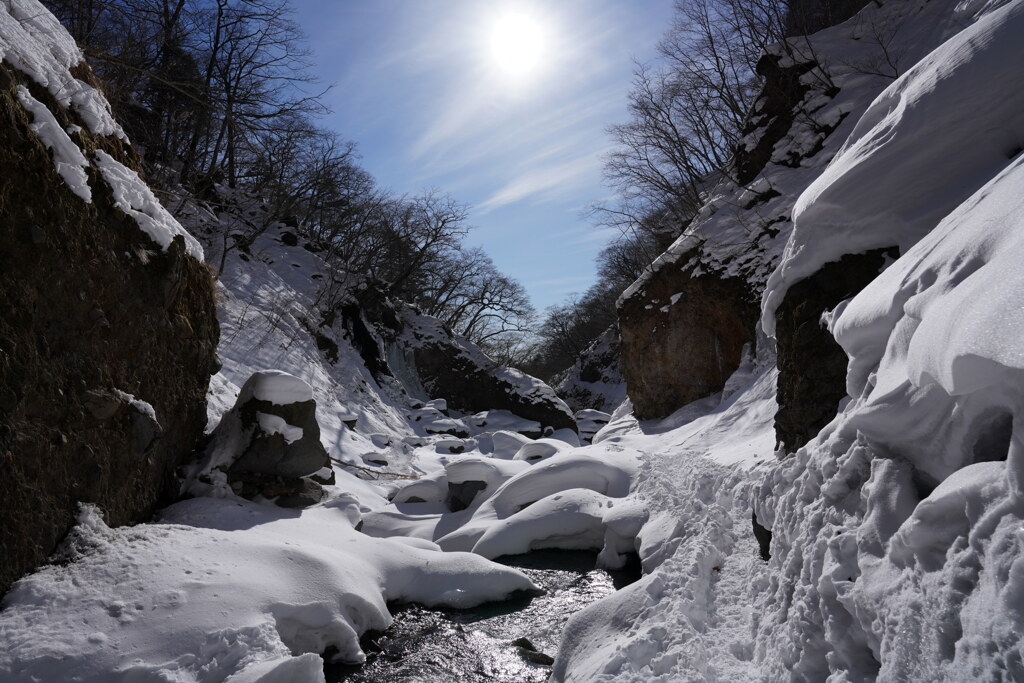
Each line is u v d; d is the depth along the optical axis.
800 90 17.22
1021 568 2.20
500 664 6.27
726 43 25.16
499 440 17.59
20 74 6.32
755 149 17.72
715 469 9.25
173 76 21.38
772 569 4.67
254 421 8.73
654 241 25.58
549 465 11.35
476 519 10.95
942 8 15.66
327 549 7.35
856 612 3.06
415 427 23.42
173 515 7.53
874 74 15.86
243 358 17.75
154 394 7.63
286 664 4.84
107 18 16.08
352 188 34.94
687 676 4.15
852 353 4.66
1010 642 2.16
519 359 51.50
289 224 29.83
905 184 5.97
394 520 11.50
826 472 3.97
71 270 6.24
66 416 6.03
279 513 8.30
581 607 7.71
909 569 2.83
